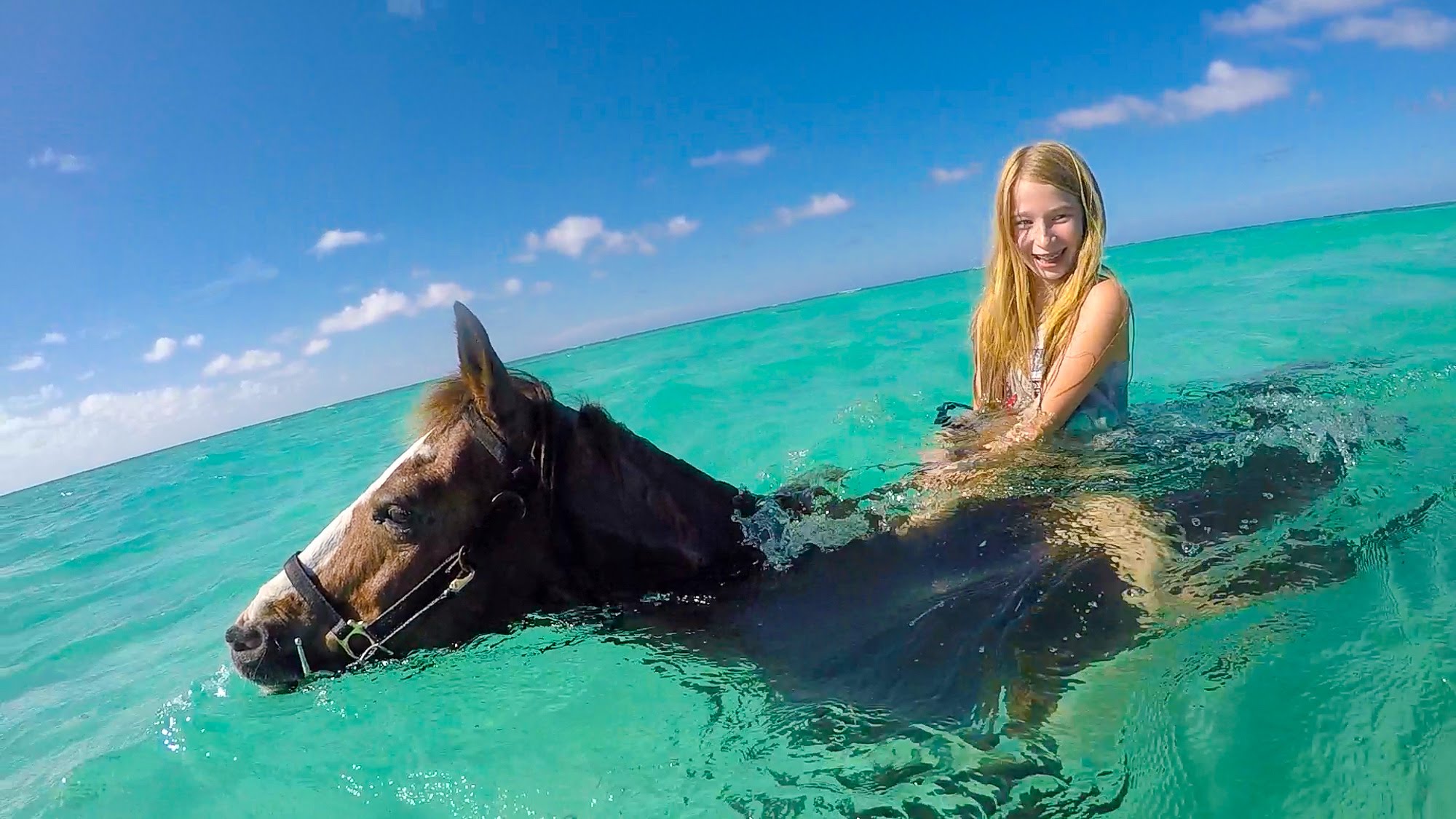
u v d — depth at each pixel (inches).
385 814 40.6
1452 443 59.6
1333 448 56.9
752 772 37.8
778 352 195.0
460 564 44.2
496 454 43.7
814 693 40.6
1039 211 62.0
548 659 47.4
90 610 88.6
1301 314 136.2
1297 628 39.5
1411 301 130.7
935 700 37.9
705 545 47.2
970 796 33.5
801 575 46.7
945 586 44.6
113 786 45.8
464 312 40.7
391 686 47.1
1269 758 32.4
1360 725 32.9
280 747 46.8
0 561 127.5
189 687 58.0
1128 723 35.3
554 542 45.1
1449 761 30.5
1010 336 69.3
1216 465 54.0
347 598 44.5
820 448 93.6
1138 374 110.7
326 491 132.6
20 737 56.2
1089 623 40.2
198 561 101.7
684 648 45.3
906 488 54.6
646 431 119.0
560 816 38.1
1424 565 43.5
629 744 41.7
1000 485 53.7
